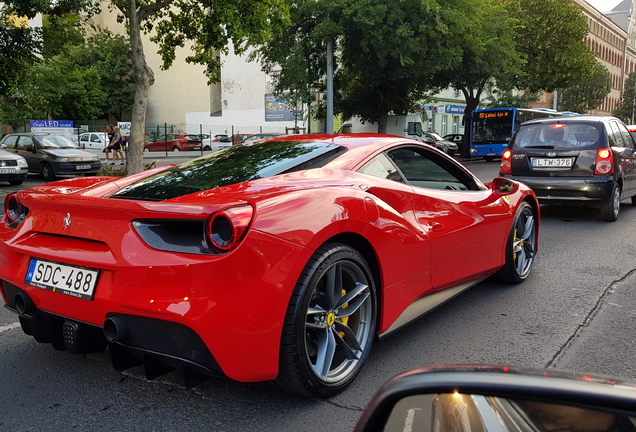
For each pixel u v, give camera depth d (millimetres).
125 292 2215
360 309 2771
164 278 2148
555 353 3189
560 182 7883
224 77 47625
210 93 49312
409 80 23531
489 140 28406
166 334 2172
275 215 2270
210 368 2150
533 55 31703
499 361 3061
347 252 2547
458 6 20359
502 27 24203
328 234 2432
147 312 2150
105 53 49562
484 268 3973
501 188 4215
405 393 946
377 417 973
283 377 2377
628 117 75812
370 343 2779
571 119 8141
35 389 2703
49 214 2635
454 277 3539
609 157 7715
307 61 22625
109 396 2623
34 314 2619
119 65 49562
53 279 2479
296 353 2320
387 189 2998
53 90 36156
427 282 3227
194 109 50344
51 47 22078
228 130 45375
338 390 2588
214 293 2094
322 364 2496
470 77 28406
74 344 2441
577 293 4445
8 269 2719
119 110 50625
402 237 2924
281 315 2240
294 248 2268
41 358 3109
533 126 8336
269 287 2184
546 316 3861
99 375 2871
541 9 30703
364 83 24375
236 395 2625
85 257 2357
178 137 37281
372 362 3037
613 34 84625
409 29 19453
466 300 4258
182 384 2754
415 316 3191
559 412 786
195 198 2451
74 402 2564
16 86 15586
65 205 2504
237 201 2260
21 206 2926
